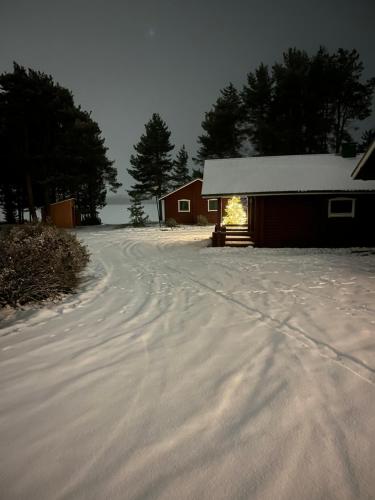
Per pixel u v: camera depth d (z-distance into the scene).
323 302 5.32
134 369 3.24
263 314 4.83
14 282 5.73
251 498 1.73
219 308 5.26
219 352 3.56
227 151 37.62
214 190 13.48
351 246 13.53
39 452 2.11
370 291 5.91
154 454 2.05
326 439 2.14
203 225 27.00
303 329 4.14
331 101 32.50
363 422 2.31
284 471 1.90
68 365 3.39
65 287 6.81
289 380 2.91
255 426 2.29
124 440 2.20
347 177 13.45
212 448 2.09
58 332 4.45
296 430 2.24
